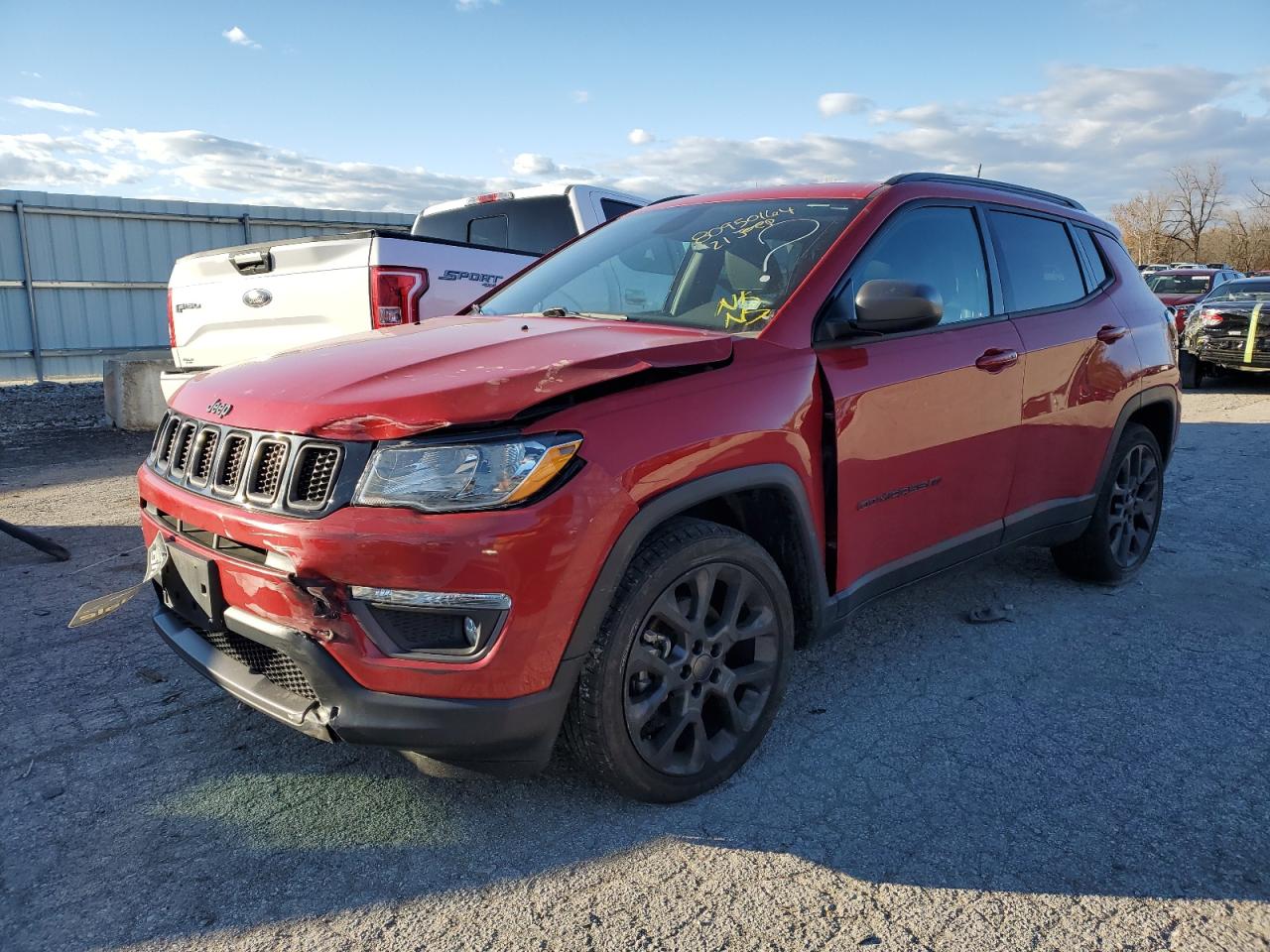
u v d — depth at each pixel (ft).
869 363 9.87
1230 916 7.14
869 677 11.41
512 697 7.37
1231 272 61.31
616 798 8.71
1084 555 14.35
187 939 6.87
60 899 7.27
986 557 12.09
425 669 7.20
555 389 7.51
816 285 9.78
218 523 7.84
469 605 7.13
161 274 50.55
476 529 7.05
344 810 8.49
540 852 7.90
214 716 10.25
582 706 7.82
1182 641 12.54
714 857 7.86
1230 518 18.84
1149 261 174.60
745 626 8.98
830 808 8.58
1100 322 13.55
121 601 9.71
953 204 11.78
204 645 8.75
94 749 9.53
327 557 7.11
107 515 19.12
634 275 11.28
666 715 8.55
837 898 7.34
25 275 46.01
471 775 7.84
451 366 8.08
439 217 26.76
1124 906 7.26
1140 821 8.39
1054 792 8.85
